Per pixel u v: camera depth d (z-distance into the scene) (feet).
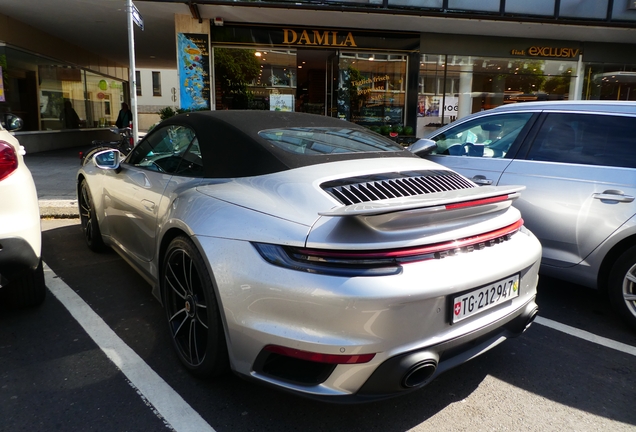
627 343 10.46
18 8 36.81
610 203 10.90
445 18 37.06
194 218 7.84
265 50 40.06
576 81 45.75
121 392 8.06
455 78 43.60
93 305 11.61
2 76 40.34
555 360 9.65
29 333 10.14
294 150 8.61
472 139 14.19
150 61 67.92
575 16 37.45
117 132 28.89
